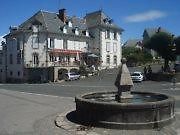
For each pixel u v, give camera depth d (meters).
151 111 12.16
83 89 32.06
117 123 12.10
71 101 21.12
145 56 73.00
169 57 48.59
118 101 14.37
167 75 40.88
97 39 64.50
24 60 55.72
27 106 19.16
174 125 12.70
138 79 40.19
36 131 12.41
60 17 62.16
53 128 12.75
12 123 14.06
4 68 61.84
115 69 60.09
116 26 67.81
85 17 68.94
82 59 61.62
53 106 18.88
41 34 56.22
